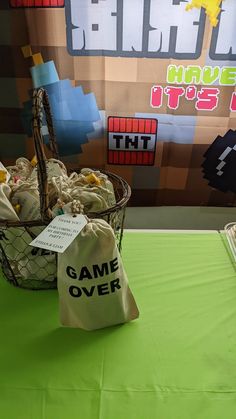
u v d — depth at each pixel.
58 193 0.71
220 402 0.56
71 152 1.32
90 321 0.67
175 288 0.78
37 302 0.75
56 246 0.60
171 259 0.88
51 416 0.54
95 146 1.31
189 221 1.40
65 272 0.64
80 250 0.62
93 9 1.10
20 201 0.74
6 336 0.67
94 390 0.57
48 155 1.25
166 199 1.41
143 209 1.40
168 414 0.54
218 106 1.22
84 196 0.72
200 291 0.78
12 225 0.68
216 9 1.08
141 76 1.19
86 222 0.64
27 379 0.59
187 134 1.27
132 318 0.70
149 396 0.56
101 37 1.14
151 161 1.33
